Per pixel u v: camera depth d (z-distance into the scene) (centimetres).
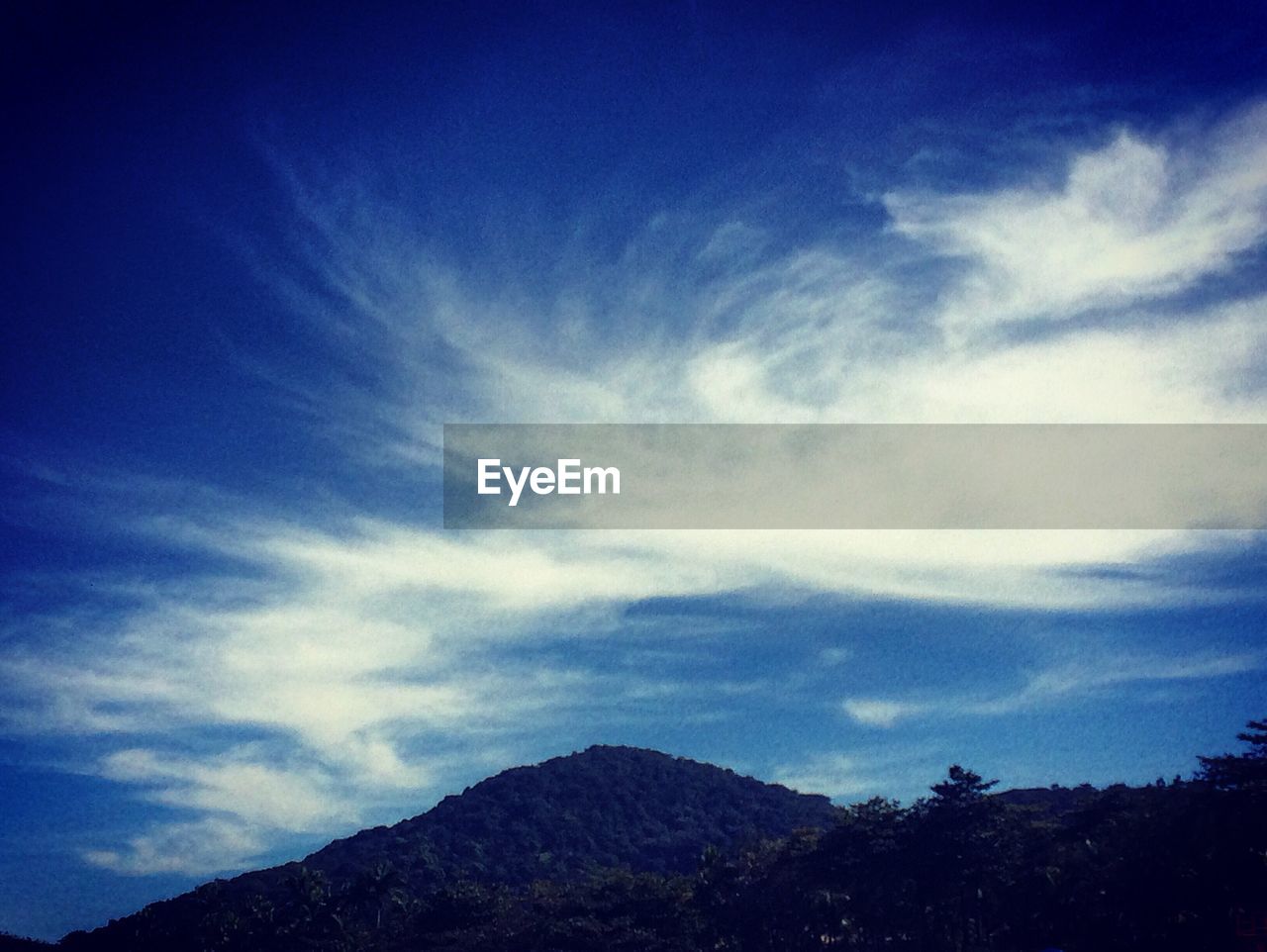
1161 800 8750
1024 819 10306
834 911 10569
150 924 14300
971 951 9281
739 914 11500
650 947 11406
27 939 13650
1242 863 7644
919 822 10081
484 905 13825
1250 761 7881
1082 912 8700
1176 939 7869
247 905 15100
